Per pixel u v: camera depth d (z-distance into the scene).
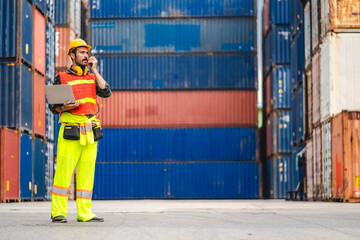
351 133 27.41
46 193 43.31
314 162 34.59
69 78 10.12
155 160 63.16
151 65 65.44
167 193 62.66
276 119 60.66
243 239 6.73
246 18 66.31
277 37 61.69
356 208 17.58
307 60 38.28
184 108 64.44
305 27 39.09
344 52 30.11
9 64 36.69
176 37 66.00
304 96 39.28
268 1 65.00
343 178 27.38
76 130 9.88
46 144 43.59
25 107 37.72
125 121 64.00
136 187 62.59
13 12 36.72
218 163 63.28
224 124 64.12
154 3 66.31
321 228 8.41
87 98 10.12
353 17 30.23
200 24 66.19
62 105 9.95
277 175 59.97
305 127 39.03
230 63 65.56
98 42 65.94
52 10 44.38
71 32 58.59
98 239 6.70
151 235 7.25
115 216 12.47
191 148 63.59
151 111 64.31
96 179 62.59
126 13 66.12
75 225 9.17
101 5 66.31
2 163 33.22
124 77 65.19
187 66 65.50
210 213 14.03
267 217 11.86
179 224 9.52
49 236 7.09
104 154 63.19
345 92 29.98
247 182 63.00
